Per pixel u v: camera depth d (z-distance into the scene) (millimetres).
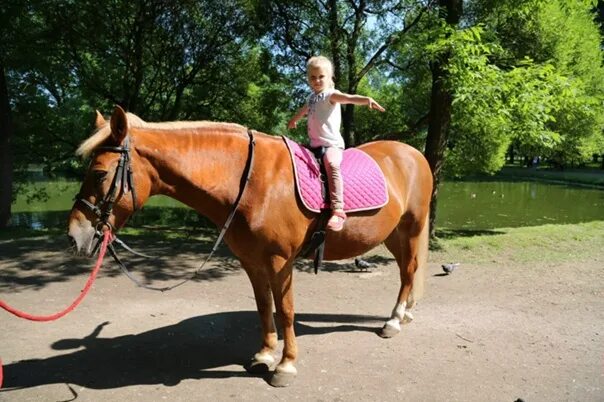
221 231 3160
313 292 5844
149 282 6129
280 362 3521
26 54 9992
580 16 11836
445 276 6586
